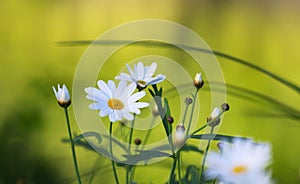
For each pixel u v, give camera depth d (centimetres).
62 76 209
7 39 262
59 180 135
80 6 289
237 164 81
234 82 234
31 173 138
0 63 222
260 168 80
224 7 311
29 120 167
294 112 106
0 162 143
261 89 229
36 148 150
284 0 331
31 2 285
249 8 311
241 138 82
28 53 243
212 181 87
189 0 309
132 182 91
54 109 175
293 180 140
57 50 246
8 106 177
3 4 285
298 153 155
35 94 187
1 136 157
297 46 279
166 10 298
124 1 292
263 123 169
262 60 266
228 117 176
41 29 277
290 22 306
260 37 287
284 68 259
